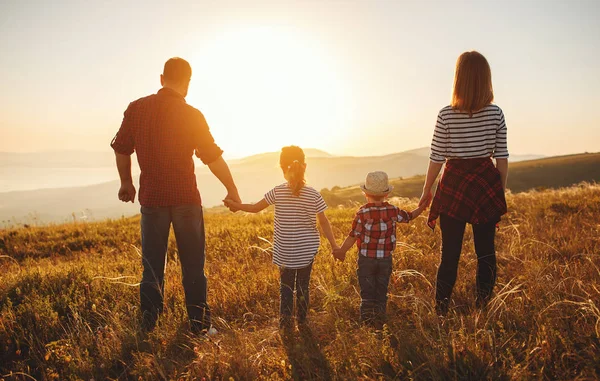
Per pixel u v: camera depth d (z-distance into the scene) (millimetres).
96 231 11203
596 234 6422
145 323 3920
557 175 101000
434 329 3342
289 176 4023
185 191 3879
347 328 3639
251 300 4668
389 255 3986
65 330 3861
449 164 3904
